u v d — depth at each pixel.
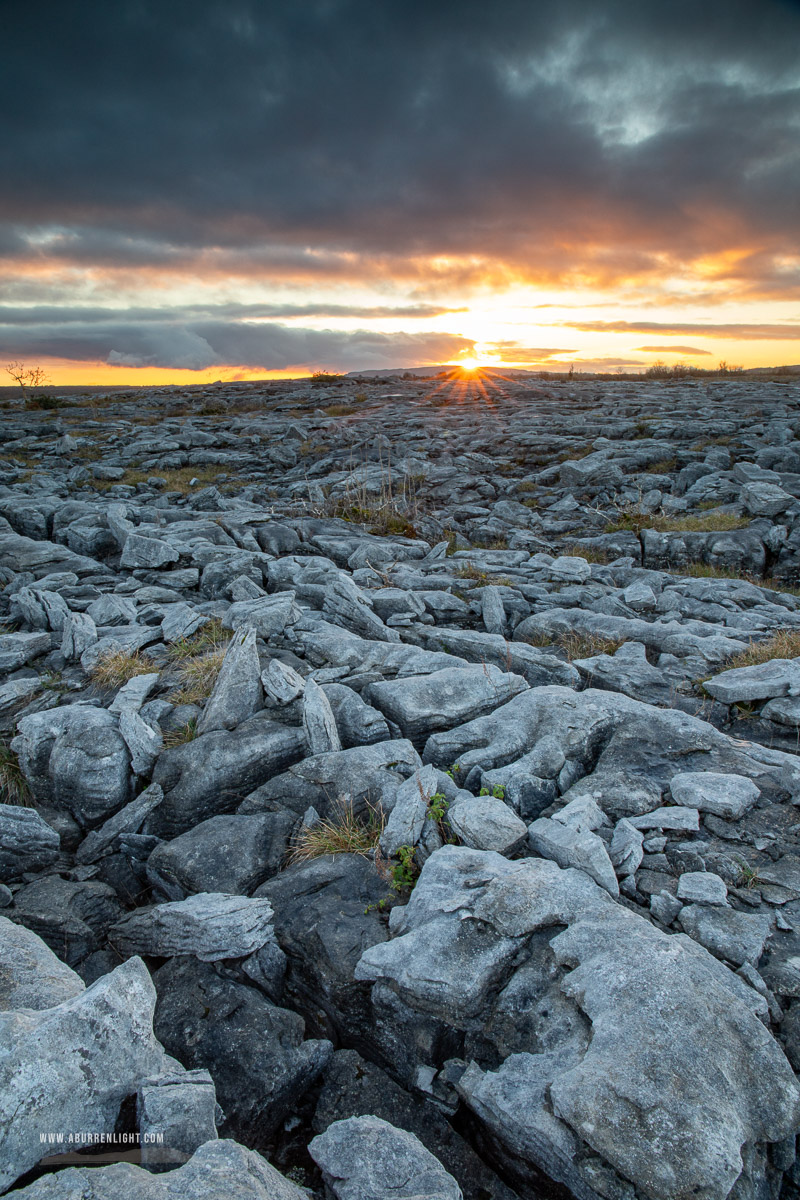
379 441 24.89
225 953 4.52
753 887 4.48
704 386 38.66
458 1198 2.91
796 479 16.97
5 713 7.26
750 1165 2.90
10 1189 2.78
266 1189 2.75
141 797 6.01
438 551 13.27
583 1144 2.98
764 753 5.90
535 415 30.73
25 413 41.03
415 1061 3.90
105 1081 3.18
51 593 9.57
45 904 5.14
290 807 5.78
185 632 8.55
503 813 4.96
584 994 3.48
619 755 5.95
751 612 10.05
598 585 11.27
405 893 4.73
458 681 7.18
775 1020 3.57
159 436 29.70
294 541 13.43
